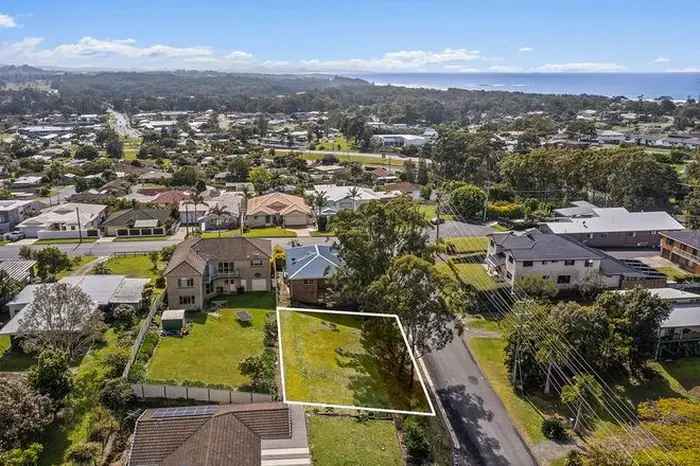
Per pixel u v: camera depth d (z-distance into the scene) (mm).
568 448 30453
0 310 43375
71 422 29922
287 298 47969
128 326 41438
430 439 29344
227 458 24469
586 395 34531
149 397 32281
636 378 37406
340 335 21625
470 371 37719
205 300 47281
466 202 77250
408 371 22844
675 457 28094
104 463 27250
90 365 35594
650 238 64125
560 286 49875
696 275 54656
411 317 30750
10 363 36031
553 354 35156
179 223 75750
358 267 39000
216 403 32281
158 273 53219
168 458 25359
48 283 46938
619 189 80312
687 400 34750
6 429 26297
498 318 45594
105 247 64500
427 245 45250
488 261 55625
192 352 38250
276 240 67750
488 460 29234
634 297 39344
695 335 40094
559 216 74188
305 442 26859
